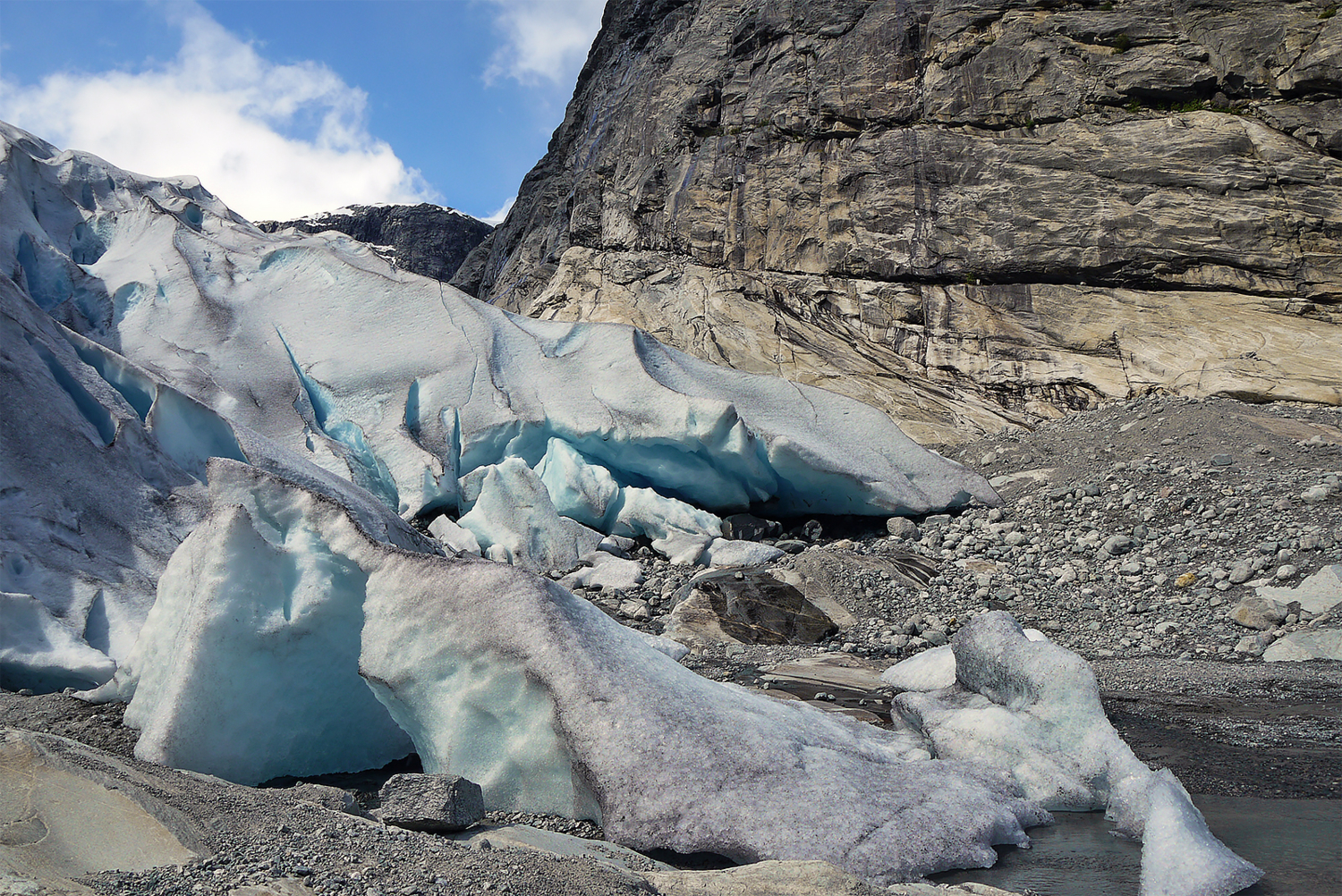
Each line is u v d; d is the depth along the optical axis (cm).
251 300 1399
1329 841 370
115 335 1260
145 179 1628
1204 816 405
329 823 317
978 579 960
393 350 1335
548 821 407
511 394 1301
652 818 378
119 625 651
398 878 269
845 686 668
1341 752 503
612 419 1245
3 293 891
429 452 1192
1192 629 802
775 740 423
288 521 514
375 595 468
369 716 506
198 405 934
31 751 309
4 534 686
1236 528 944
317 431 1212
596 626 464
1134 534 1006
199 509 823
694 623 848
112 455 813
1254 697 624
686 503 1312
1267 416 1289
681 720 417
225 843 283
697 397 1259
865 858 358
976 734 480
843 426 1345
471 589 452
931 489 1246
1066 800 443
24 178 1410
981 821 390
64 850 256
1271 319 1576
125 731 489
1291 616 782
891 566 994
